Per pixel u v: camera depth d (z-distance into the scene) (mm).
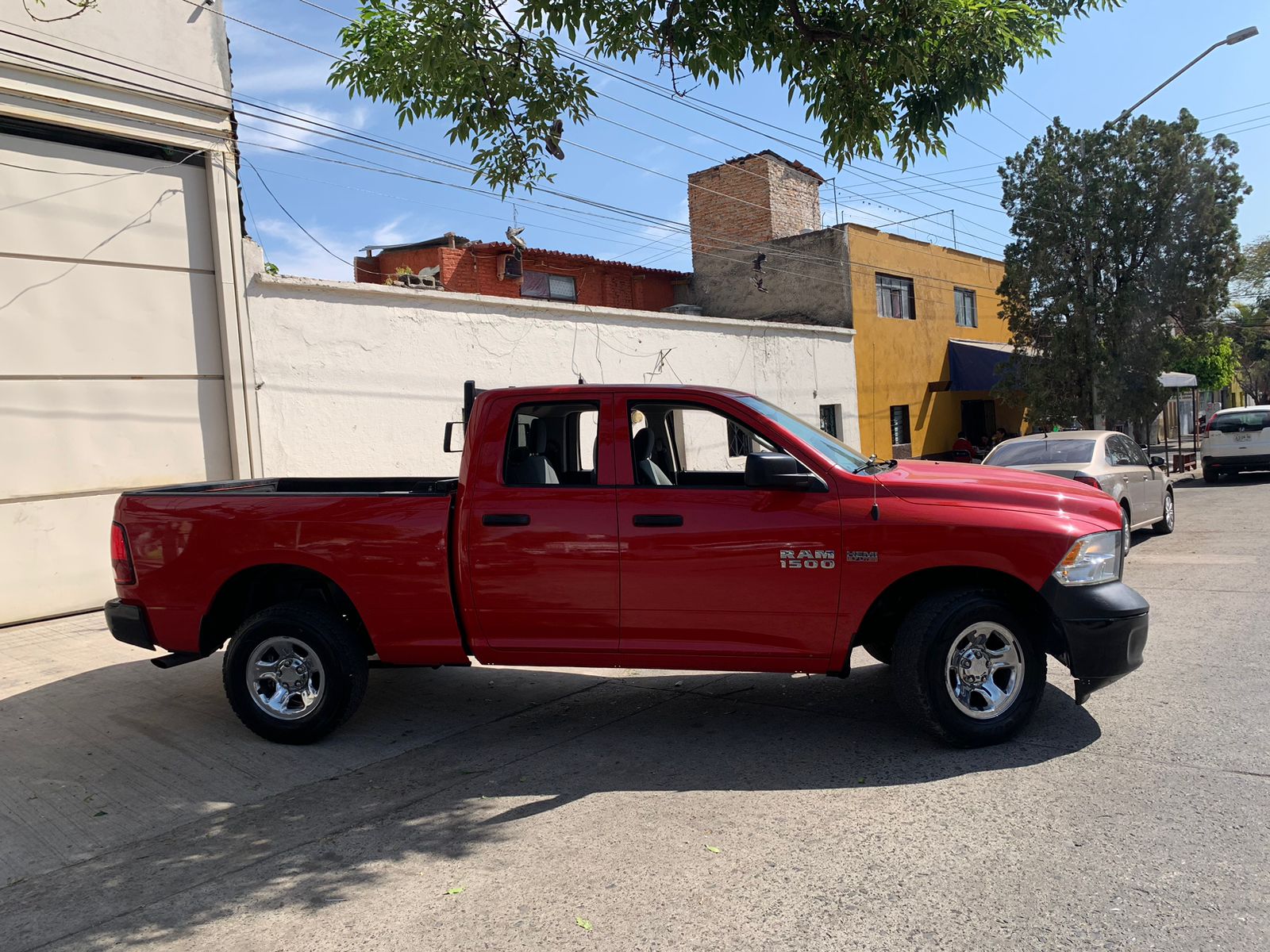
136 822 4219
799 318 23422
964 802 3988
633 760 4785
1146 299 20062
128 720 5668
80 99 8883
